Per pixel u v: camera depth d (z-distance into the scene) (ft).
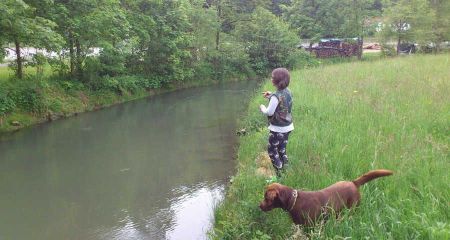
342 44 138.51
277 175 21.43
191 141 40.47
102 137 43.14
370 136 24.63
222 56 102.27
